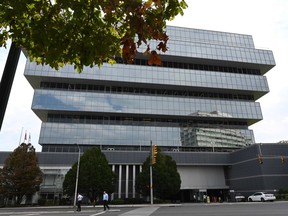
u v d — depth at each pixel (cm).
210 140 6134
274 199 4184
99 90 6216
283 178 4844
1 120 352
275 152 5016
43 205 4481
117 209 2983
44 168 5062
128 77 6150
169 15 369
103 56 429
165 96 6359
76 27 386
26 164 4381
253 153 5094
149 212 2256
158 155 4791
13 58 385
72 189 4256
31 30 383
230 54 6869
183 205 3703
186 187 5625
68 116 5934
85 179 4259
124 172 5341
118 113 5969
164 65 6725
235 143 6253
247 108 6600
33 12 387
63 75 5828
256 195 4362
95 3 360
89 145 5662
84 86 6169
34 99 5706
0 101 358
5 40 428
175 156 5634
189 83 6425
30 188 4309
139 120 6188
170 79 6369
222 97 6850
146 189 4547
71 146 5597
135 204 4422
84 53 401
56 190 4919
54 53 396
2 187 4238
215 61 6831
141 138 5841
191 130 6144
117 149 5750
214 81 6600
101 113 5962
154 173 4584
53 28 378
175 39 7031
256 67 7194
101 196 4462
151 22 349
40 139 5484
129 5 331
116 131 5816
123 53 352
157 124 6231
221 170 5928
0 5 373
